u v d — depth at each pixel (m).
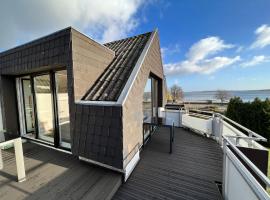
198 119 5.55
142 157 3.53
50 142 3.94
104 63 3.76
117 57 4.23
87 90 3.15
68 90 2.93
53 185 2.31
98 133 2.61
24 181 2.41
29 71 3.85
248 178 1.43
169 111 7.04
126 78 3.19
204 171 2.93
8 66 4.04
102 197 2.06
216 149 4.06
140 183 2.55
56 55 3.02
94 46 3.38
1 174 2.60
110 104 2.49
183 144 4.44
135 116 3.07
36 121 4.19
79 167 2.83
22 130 4.62
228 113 7.70
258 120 6.54
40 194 2.12
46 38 3.18
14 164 2.97
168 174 2.82
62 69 3.41
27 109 4.70
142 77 3.53
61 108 3.58
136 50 4.32
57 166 2.87
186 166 3.12
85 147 2.78
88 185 2.31
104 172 2.66
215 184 2.52
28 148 3.76
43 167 2.84
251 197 1.40
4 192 2.15
